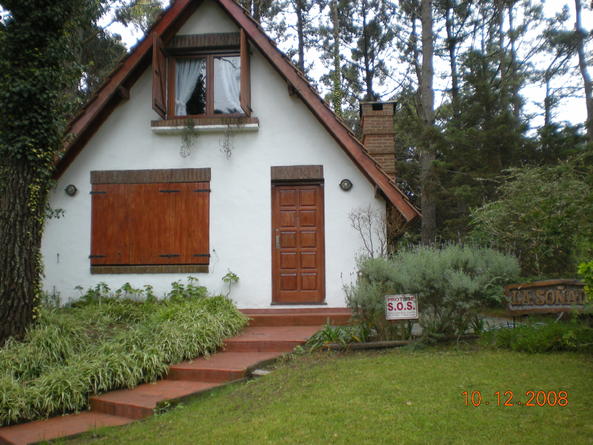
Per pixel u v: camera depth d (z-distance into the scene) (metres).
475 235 10.09
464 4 20.41
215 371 5.96
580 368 4.96
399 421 3.90
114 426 4.83
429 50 16.45
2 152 6.73
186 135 9.30
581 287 6.14
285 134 9.31
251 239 9.20
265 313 8.69
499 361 5.38
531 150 13.09
